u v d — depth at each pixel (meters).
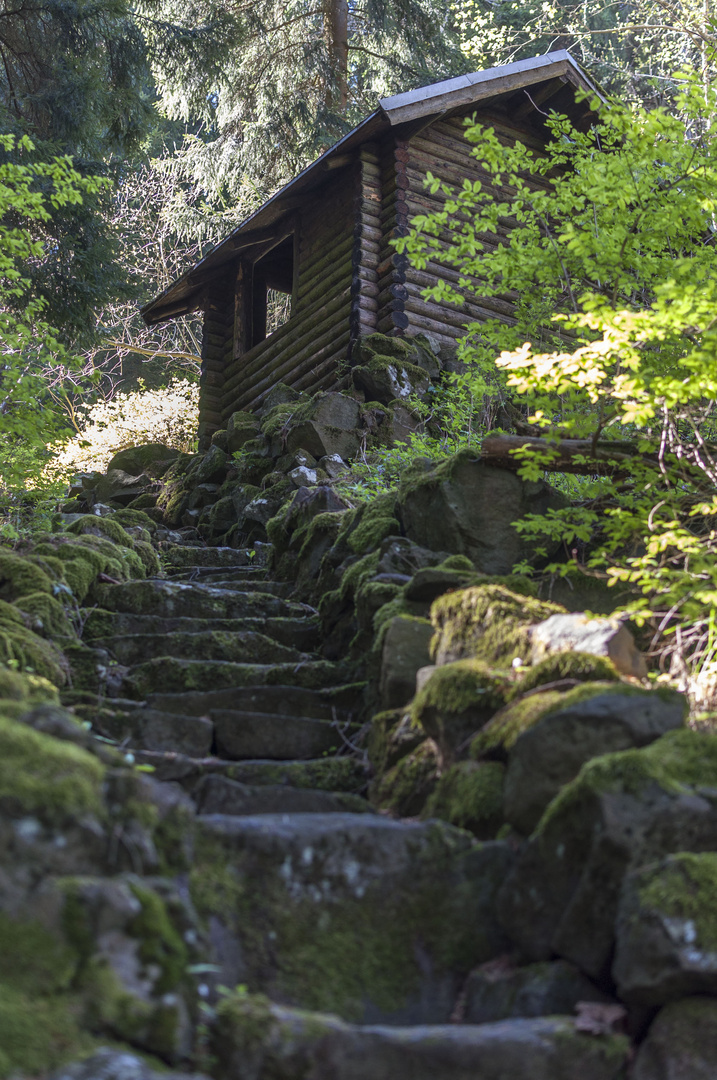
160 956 2.12
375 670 4.20
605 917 2.50
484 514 4.92
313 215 11.27
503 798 2.96
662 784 2.55
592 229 4.95
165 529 8.60
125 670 4.66
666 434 4.40
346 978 2.60
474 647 3.63
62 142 12.35
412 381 9.27
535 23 18.50
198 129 21.61
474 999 2.62
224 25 14.34
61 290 12.30
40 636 4.59
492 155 5.14
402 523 5.33
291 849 2.67
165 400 14.14
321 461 8.42
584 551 4.82
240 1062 2.18
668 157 4.96
